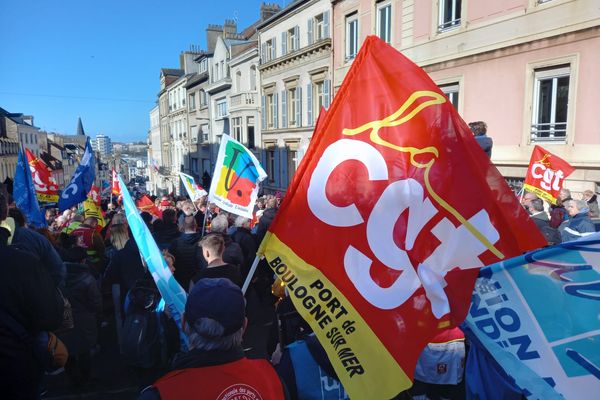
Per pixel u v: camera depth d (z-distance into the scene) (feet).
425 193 7.99
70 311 12.92
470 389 8.35
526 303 7.39
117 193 52.44
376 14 54.49
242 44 107.14
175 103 165.68
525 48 37.17
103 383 15.53
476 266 7.79
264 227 22.97
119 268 15.78
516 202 8.03
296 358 8.11
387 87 8.29
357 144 8.15
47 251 12.24
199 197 37.60
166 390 5.48
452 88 45.06
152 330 12.35
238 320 5.83
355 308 7.54
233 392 5.65
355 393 7.03
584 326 7.04
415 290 7.63
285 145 79.71
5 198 9.07
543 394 7.23
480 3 40.55
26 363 7.14
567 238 19.22
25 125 168.76
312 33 69.05
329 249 7.85
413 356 7.28
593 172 32.99
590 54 32.65
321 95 68.95
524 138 37.88
